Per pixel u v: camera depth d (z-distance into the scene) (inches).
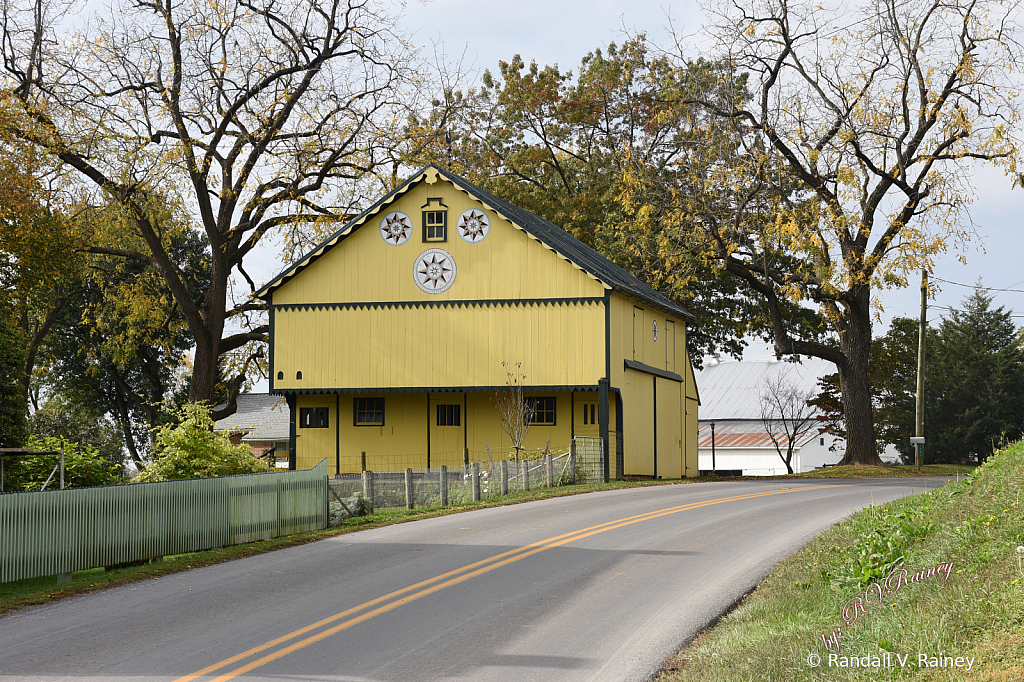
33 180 1386.6
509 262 1317.7
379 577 527.5
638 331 1438.2
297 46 1622.8
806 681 289.1
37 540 521.0
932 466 1609.3
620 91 2209.6
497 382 1309.1
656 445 1510.8
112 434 2456.9
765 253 1509.6
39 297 1684.3
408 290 1343.5
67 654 368.5
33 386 2507.4
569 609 437.4
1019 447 661.9
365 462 1395.2
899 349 2361.0
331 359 1357.0
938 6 1418.6
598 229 1979.6
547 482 1121.4
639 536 668.7
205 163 1546.5
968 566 370.0
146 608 456.8
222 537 675.4
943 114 1419.8
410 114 1696.6
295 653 363.9
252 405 2736.2
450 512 871.7
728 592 464.8
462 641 380.8
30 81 1457.9
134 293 1962.4
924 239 1380.4
